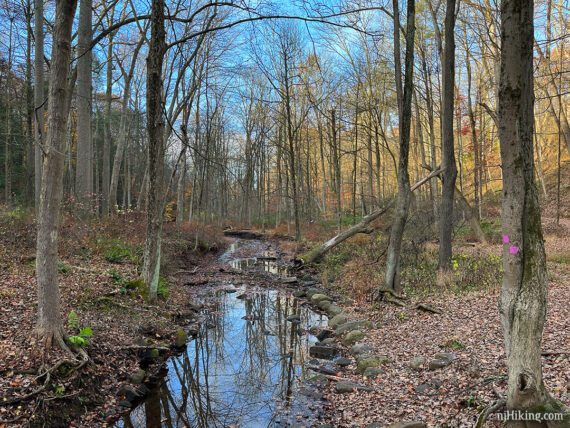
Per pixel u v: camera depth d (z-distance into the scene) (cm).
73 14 528
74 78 653
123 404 570
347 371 695
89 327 642
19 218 1195
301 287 1453
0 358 508
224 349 860
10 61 2130
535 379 360
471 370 558
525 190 360
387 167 3794
